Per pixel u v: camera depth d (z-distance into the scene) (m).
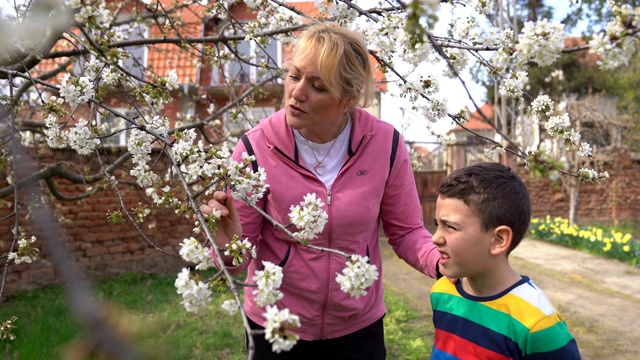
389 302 4.75
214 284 1.10
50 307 4.22
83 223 5.24
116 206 5.45
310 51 1.51
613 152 9.87
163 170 5.40
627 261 6.39
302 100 1.53
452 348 1.56
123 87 2.37
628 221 9.79
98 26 1.75
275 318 0.99
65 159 5.06
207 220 1.35
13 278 4.77
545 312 1.42
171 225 5.90
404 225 1.83
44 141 3.90
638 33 1.17
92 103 2.08
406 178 1.82
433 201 8.77
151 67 3.57
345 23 2.02
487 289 1.52
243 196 1.39
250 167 1.64
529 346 1.41
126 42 2.68
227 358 3.44
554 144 5.88
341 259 1.66
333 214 1.64
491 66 1.90
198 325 3.95
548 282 5.51
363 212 1.67
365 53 1.62
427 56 1.77
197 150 1.53
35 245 4.86
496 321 1.47
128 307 4.42
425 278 5.77
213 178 1.56
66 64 3.48
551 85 14.88
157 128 1.79
